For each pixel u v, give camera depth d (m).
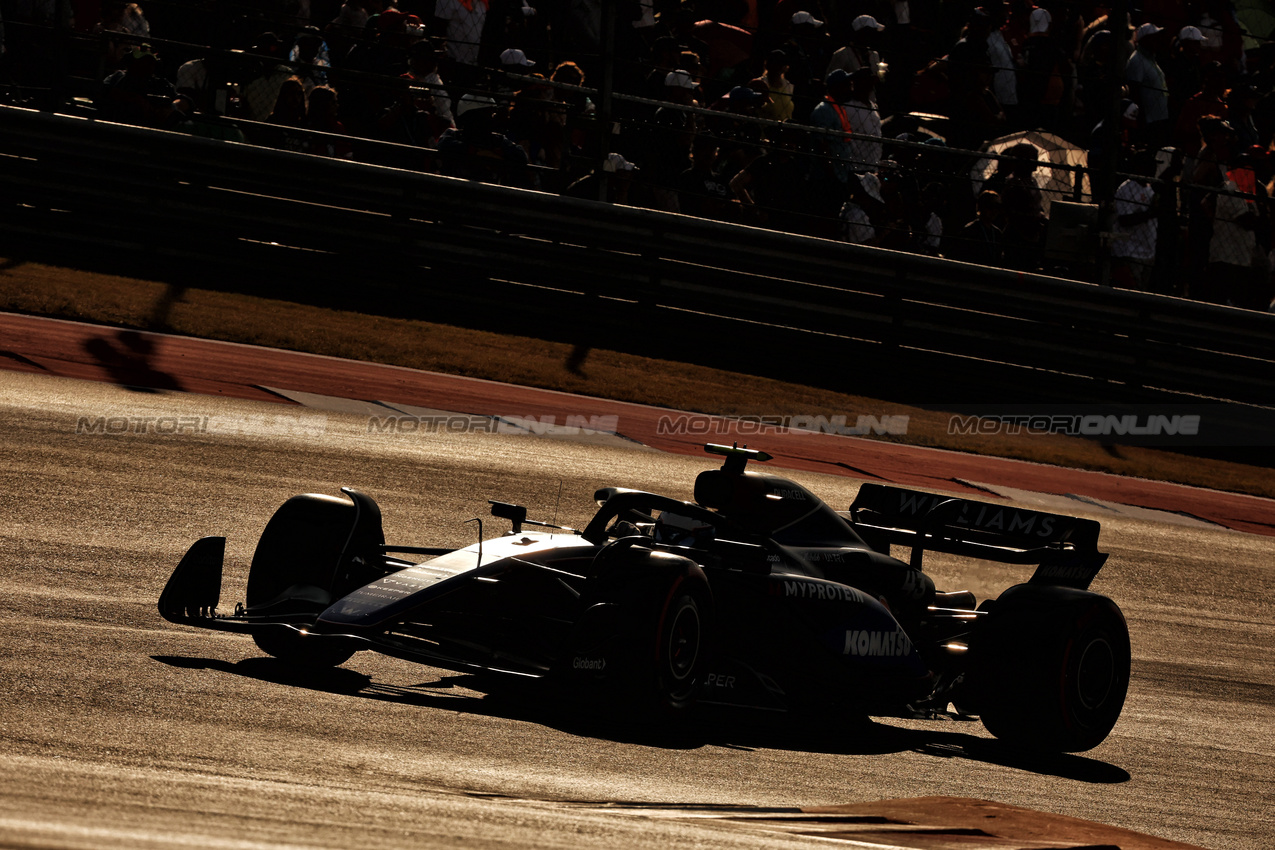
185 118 57.75
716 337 58.78
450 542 29.12
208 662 18.09
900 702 20.70
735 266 59.09
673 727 18.55
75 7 60.97
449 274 57.75
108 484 29.36
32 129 55.91
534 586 18.59
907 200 60.94
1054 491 46.69
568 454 40.41
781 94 59.94
